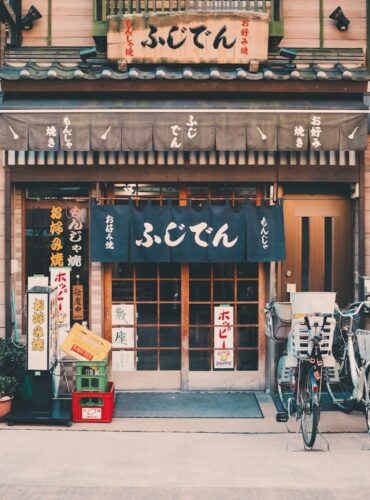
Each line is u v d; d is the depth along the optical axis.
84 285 8.90
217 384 9.03
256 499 5.45
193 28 8.02
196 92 8.20
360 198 8.71
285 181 8.69
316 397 6.52
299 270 9.01
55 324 8.01
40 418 7.50
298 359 7.11
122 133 7.76
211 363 9.05
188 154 8.57
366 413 7.41
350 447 6.83
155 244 8.51
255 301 9.05
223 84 8.05
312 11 8.87
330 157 8.58
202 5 8.63
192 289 9.03
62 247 8.89
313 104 8.11
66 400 8.30
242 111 7.66
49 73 7.81
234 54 8.09
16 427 7.49
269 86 8.08
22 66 8.48
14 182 8.62
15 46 8.63
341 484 5.79
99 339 7.95
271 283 8.85
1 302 8.70
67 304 8.89
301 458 6.47
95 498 5.44
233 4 8.62
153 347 9.04
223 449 6.77
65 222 8.88
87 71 8.09
